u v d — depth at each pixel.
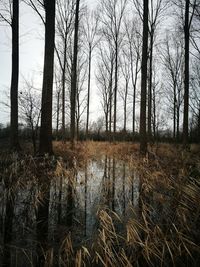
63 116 16.83
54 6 9.11
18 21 10.16
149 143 14.21
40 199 5.19
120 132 29.75
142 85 11.06
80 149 13.11
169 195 4.92
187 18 12.09
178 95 24.17
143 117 10.98
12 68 10.13
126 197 5.54
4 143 13.45
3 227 3.97
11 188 5.41
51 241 3.52
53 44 9.11
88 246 3.27
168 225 3.78
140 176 6.92
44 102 9.05
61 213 4.59
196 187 4.54
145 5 10.95
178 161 7.34
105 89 25.58
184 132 12.16
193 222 3.79
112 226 3.61
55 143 14.52
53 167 7.63
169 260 3.18
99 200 5.20
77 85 21.59
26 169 6.96
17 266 2.96
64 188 6.17
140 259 3.20
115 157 12.39
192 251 3.28
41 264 3.02
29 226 4.02
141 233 3.70
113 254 3.04
